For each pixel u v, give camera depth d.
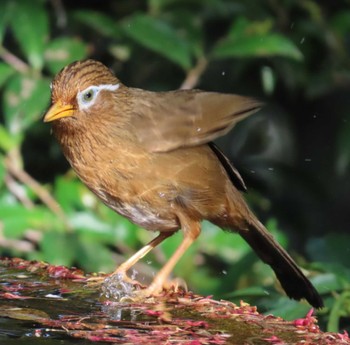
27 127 12.69
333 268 10.27
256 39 12.43
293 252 12.70
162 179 8.98
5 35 14.15
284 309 9.80
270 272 12.48
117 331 7.12
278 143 15.27
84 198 12.56
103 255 12.27
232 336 7.13
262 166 14.25
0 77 12.29
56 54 12.55
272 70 13.76
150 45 12.39
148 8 13.88
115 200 9.19
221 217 9.36
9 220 12.26
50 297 8.09
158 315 7.66
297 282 9.48
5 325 7.18
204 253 13.21
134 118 9.05
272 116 15.21
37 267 9.11
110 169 9.00
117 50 13.60
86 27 13.93
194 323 7.43
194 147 9.11
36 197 13.03
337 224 15.41
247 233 9.52
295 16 13.90
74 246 12.19
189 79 12.66
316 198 14.45
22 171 12.65
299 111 15.45
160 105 9.15
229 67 14.21
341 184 15.55
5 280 8.62
